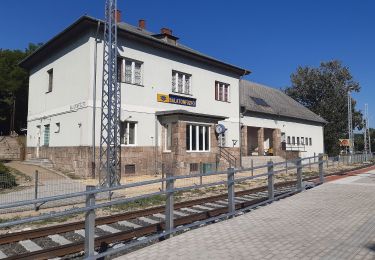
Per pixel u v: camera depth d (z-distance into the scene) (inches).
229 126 1129.4
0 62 1550.2
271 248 246.1
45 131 964.6
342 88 2596.0
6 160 1094.4
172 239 275.3
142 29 1088.8
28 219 180.9
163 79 922.7
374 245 247.6
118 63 829.8
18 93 1546.5
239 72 1169.4
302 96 2723.9
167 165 879.1
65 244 283.9
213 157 952.9
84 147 768.3
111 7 700.7
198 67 1032.2
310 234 282.5
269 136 1448.1
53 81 918.4
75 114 810.2
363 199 459.2
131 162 828.6
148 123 874.8
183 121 874.8
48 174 779.4
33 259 252.7
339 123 2513.5
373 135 3083.2
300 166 535.2
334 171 1031.0
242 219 345.1
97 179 745.6
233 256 230.5
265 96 1583.4
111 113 701.9
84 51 796.0
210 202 506.3
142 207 478.9
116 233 304.5
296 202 437.7
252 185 730.8
